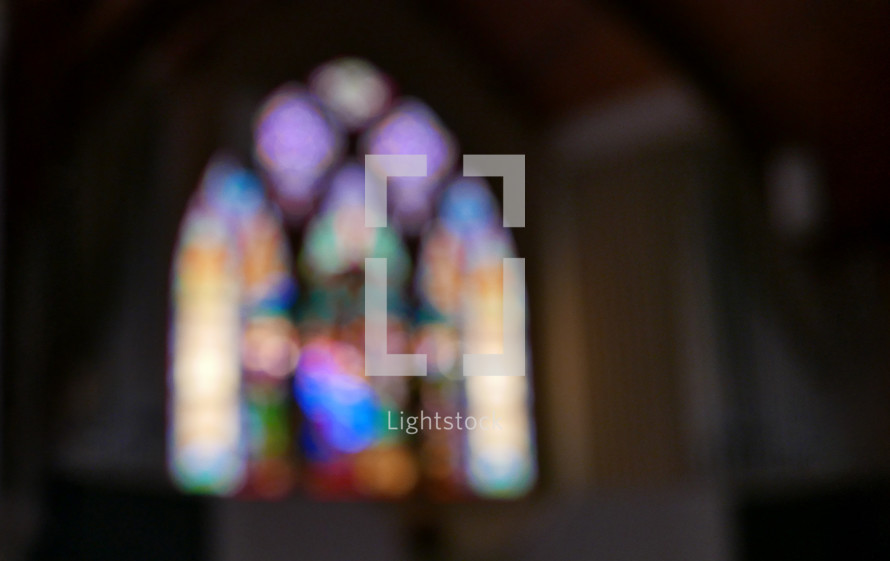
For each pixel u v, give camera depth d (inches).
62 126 395.5
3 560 371.9
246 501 416.8
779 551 439.8
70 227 398.6
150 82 419.8
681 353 474.0
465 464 470.0
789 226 463.8
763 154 471.2
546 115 503.8
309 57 466.9
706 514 444.5
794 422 457.7
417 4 480.4
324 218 467.2
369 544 436.8
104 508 389.7
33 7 387.2
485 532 459.2
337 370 459.8
